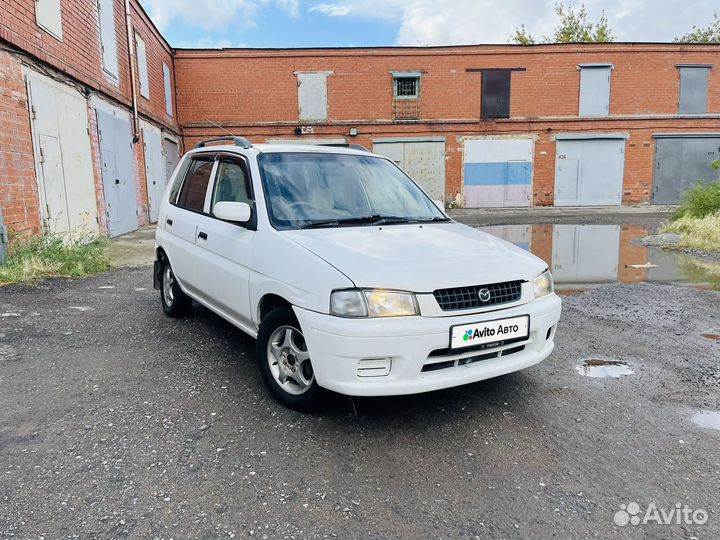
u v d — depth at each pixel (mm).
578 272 8156
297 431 3027
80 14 10500
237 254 3748
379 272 2932
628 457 2791
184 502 2361
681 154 23469
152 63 17453
